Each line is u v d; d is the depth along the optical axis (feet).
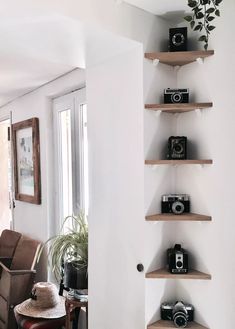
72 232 7.45
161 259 5.45
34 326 7.10
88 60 5.90
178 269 5.21
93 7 4.47
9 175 13.03
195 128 5.36
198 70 5.30
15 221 12.03
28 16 4.18
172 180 5.63
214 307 5.11
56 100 9.62
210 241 5.17
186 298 5.50
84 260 6.91
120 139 5.59
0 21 4.31
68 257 7.13
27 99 10.86
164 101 5.24
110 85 5.79
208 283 5.19
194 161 5.06
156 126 5.36
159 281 5.39
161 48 5.40
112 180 5.76
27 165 10.83
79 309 7.52
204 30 5.17
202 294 5.27
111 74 5.77
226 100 4.94
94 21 4.47
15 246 10.41
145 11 5.14
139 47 5.19
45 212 9.82
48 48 5.33
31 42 5.08
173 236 5.63
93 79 6.18
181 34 5.14
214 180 5.10
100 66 6.02
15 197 11.80
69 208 9.29
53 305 7.66
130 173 5.42
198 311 5.32
